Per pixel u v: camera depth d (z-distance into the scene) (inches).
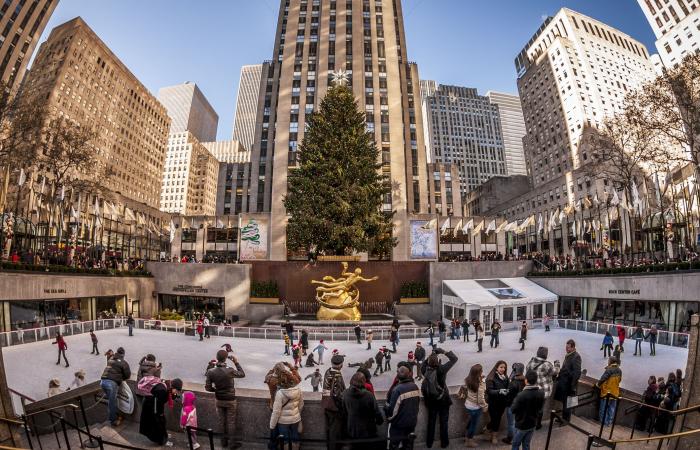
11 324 1068.5
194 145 6934.1
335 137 1562.5
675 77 1261.1
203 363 749.9
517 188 4315.9
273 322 1300.4
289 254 2089.1
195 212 6860.2
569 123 3757.4
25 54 3255.4
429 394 295.6
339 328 1141.1
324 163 1533.0
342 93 1633.9
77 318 1282.0
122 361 360.2
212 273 1603.1
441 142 7342.5
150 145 4940.9
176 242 2519.7
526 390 267.7
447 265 1609.3
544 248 3201.3
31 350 828.6
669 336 856.9
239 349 898.1
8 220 1333.7
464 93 7706.7
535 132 4276.6
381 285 1572.3
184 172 6688.0
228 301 1577.3
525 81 4490.7
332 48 2469.2
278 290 1572.3
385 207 2218.3
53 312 1206.9
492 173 7396.7
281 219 2133.4
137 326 1174.3
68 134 1603.1
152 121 4997.5
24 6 3196.4
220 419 306.3
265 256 2095.2
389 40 2497.5
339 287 1314.0
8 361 732.7
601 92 3806.6
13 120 1467.8
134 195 4562.0
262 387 603.2
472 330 1154.0
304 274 1550.2
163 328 1156.5
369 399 254.7
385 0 2586.1
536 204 3422.7
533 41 4736.7
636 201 1396.4
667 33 3422.7
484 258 1940.2
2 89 1385.3
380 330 1067.3
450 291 1510.8
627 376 635.5
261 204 3031.5
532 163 4313.5
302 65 2488.9
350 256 1540.4
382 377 682.8
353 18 2503.7
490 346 920.9
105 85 4033.0
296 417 273.1
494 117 7682.1
